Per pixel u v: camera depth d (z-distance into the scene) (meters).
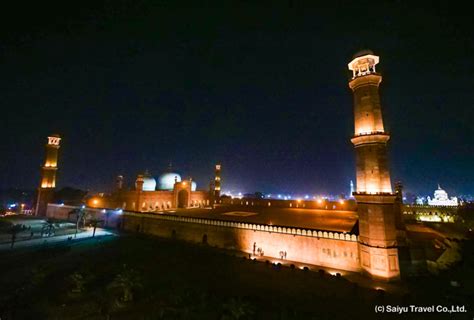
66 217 75.25
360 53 34.34
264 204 86.12
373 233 29.86
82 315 22.36
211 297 24.31
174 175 93.50
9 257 39.44
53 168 83.56
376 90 33.19
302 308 22.17
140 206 74.19
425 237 38.94
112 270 32.56
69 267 34.25
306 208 77.12
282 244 38.25
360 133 33.22
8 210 100.62
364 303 23.09
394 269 28.62
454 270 30.64
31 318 22.23
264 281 28.48
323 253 34.69
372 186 31.00
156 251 41.22
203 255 38.81
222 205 92.00
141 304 23.94
